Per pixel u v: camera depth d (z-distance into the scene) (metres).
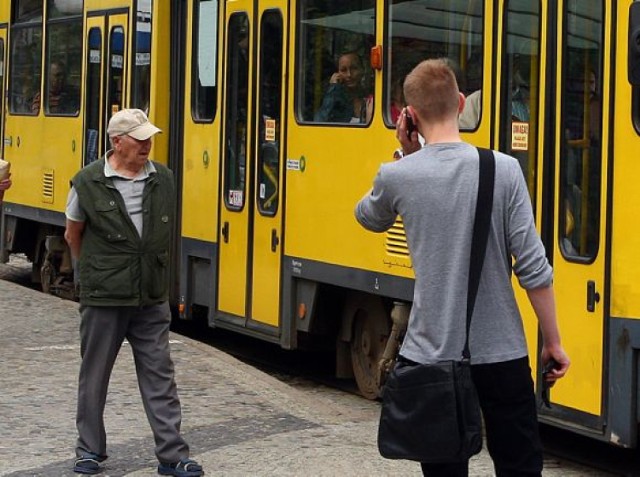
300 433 10.23
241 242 14.22
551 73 9.90
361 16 12.21
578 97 9.65
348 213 12.33
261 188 13.85
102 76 17.48
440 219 6.34
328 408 11.33
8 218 20.81
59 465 9.37
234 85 14.46
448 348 6.31
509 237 6.38
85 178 8.80
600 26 9.44
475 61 10.75
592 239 9.48
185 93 15.52
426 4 11.35
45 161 19.28
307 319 13.16
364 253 12.05
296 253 13.20
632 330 9.14
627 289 9.18
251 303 14.04
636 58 8.62
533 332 10.02
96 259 8.84
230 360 13.05
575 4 9.69
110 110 17.23
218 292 14.70
